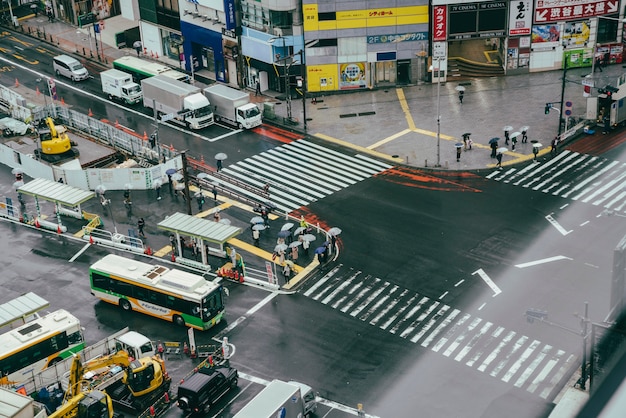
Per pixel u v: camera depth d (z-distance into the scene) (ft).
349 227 216.95
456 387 153.69
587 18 290.15
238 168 254.27
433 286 188.14
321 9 285.64
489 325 172.04
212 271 201.77
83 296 195.00
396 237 210.18
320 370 162.09
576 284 182.50
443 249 202.90
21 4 395.34
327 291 189.57
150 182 244.01
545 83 292.61
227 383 155.22
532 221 212.23
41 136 256.32
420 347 167.02
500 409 145.89
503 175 238.07
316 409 150.10
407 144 260.42
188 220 207.00
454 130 266.57
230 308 185.68
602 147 250.16
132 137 264.31
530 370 156.46
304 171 249.75
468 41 319.06
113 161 263.70
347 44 292.40
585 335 136.15
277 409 133.90
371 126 274.16
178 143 272.92
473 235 208.13
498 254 198.59
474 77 301.22
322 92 301.22
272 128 279.69
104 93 315.17
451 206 223.51
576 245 198.49
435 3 283.18
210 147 269.03
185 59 328.90
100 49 352.90
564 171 237.66
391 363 162.61
